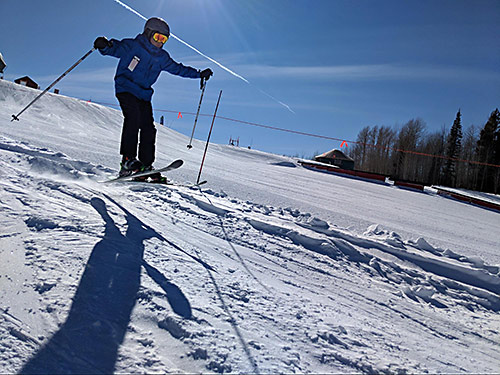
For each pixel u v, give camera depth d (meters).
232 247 2.73
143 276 1.81
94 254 1.93
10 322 1.32
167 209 3.34
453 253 3.87
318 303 2.04
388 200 11.78
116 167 6.14
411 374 1.47
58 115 17.19
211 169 10.88
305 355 1.44
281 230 3.37
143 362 1.22
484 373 1.66
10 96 17.45
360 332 1.78
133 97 3.58
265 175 12.73
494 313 2.70
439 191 20.25
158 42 3.54
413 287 2.83
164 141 22.94
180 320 1.47
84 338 1.30
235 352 1.35
